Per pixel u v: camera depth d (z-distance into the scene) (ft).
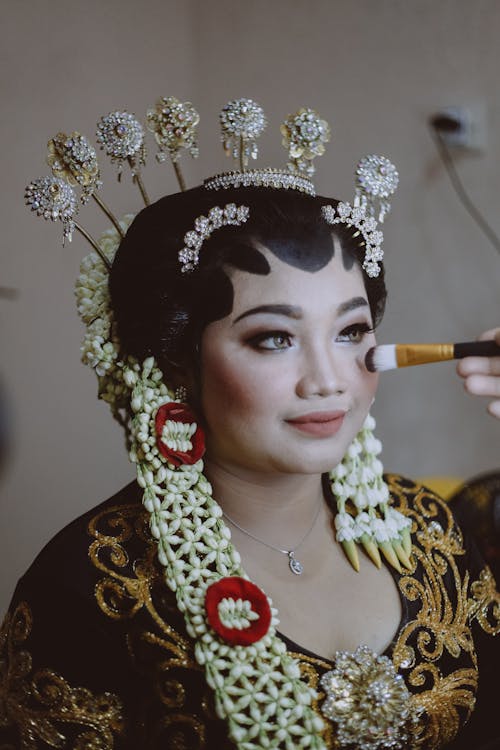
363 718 3.12
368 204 3.43
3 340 7.61
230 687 2.98
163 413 3.31
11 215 7.57
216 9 8.60
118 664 3.24
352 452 3.63
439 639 3.45
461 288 7.29
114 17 8.13
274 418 3.10
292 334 3.09
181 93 8.73
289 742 2.94
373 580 3.48
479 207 7.10
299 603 3.33
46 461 7.98
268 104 8.27
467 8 6.98
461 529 3.87
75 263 8.00
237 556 3.23
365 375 3.23
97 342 3.41
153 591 3.25
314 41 7.89
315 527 3.52
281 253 3.09
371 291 3.36
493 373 3.19
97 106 8.01
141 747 3.21
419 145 7.34
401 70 7.38
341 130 7.77
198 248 3.15
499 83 6.91
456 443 7.50
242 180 3.31
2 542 7.70
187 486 3.31
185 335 3.23
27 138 7.57
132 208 8.14
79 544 3.34
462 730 3.51
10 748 3.22
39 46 7.58
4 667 3.32
